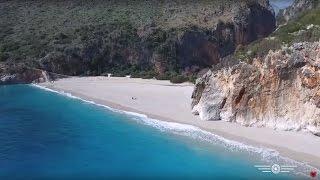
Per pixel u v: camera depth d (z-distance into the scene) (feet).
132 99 281.54
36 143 204.03
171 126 221.87
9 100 295.07
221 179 159.74
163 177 163.53
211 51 422.82
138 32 419.74
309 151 176.04
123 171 169.99
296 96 199.62
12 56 375.86
